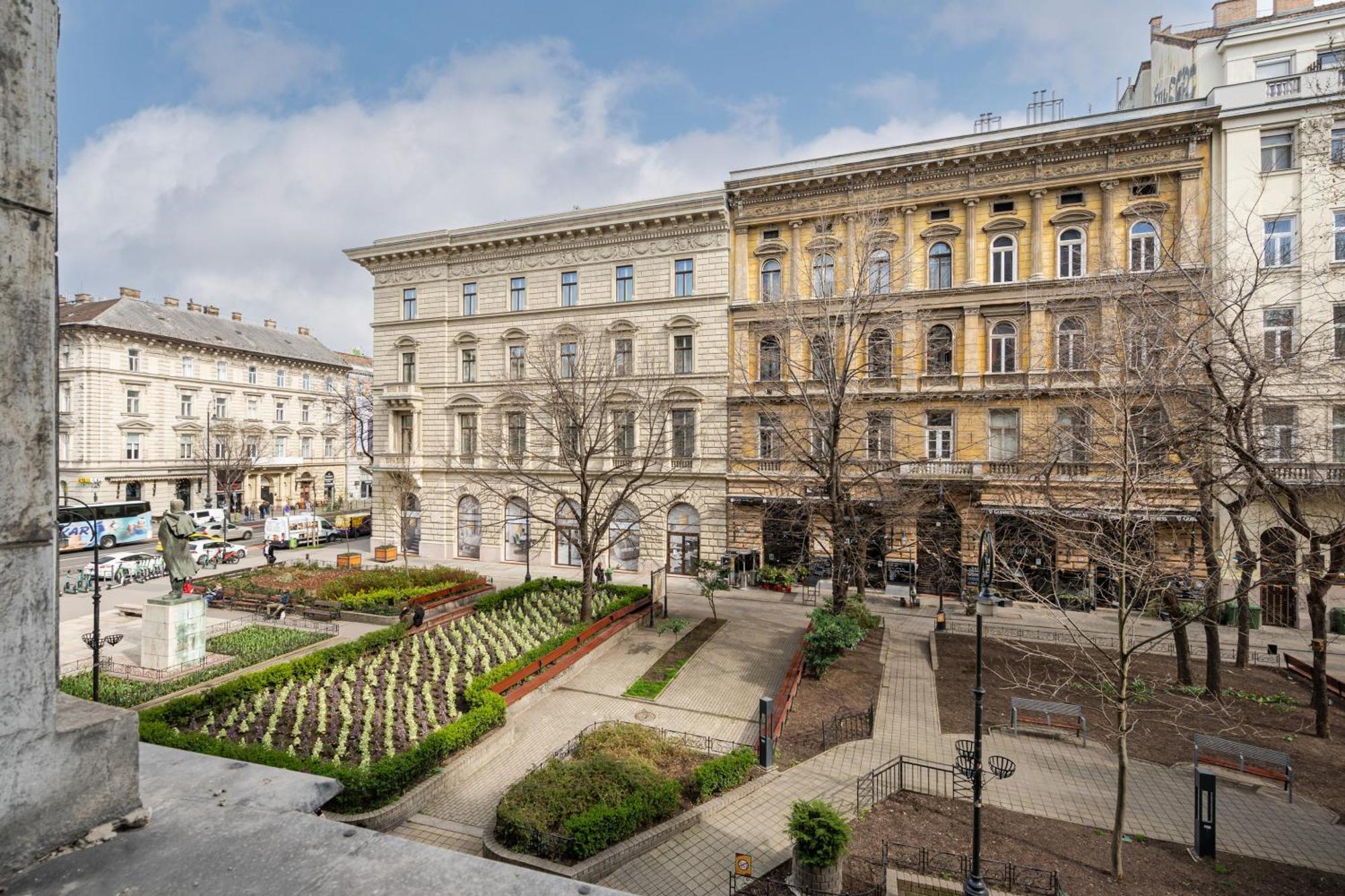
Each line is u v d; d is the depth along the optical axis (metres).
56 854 2.19
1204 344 16.19
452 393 38.81
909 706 17.75
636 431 34.50
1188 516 22.30
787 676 18.86
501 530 37.69
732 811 12.65
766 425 32.66
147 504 46.00
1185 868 10.94
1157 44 33.19
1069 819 12.45
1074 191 28.61
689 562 34.31
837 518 22.55
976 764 10.30
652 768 13.12
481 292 38.28
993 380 29.00
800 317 24.78
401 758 12.93
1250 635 24.20
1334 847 11.49
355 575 30.11
